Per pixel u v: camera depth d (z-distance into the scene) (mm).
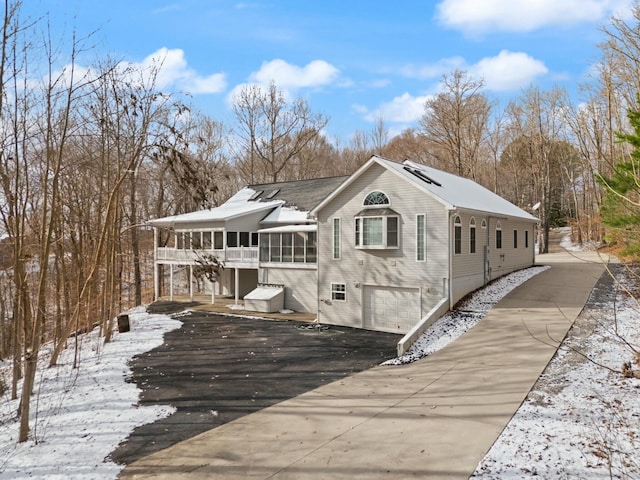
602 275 22344
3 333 18844
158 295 31641
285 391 10609
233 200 33781
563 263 29109
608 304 16156
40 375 13641
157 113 21109
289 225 26000
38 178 14586
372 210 19188
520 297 18250
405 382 10695
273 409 9359
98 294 19203
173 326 20219
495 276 22234
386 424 8141
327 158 58188
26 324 9859
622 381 9141
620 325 13297
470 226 19453
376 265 19125
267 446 7457
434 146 49188
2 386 12383
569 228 54656
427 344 13875
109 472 6809
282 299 24125
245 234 27297
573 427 7363
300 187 31406
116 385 11750
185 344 16484
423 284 17875
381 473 6324
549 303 17016
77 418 9398
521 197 51812
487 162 53500
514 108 47375
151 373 12789
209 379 11922
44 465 7172
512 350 12250
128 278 36938
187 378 12102
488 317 15789
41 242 9797
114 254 18266
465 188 24156
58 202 13484
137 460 7172
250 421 8711
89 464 7129
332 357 13883
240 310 24125
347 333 18172
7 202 11469
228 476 6461
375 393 10031
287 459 6918
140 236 35875
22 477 6797
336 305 20250
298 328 19266
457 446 7051
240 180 50125
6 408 10680
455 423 7984
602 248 35312
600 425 7309
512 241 24781
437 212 17531
